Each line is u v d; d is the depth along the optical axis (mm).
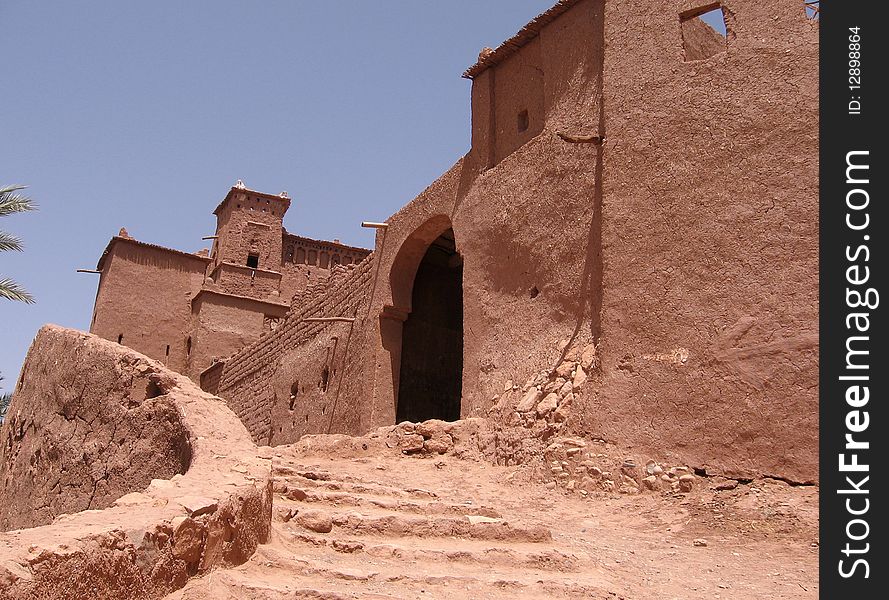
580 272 11461
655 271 10227
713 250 9914
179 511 4152
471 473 10594
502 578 5125
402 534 5953
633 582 5672
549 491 9609
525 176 13148
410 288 17203
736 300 9555
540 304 12117
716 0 11094
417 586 4891
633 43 11570
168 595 3883
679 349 9719
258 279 31453
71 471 8406
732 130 10297
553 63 13211
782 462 8656
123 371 8016
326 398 18953
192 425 6535
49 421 9344
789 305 9219
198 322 29844
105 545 3527
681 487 8984
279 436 21516
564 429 10234
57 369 9516
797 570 6406
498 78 14859
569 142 12039
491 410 12047
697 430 9250
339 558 5305
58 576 3207
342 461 11148
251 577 4547
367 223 17625
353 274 18953
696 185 10305
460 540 5988
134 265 31406
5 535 3424
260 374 24297
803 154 9742
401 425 12117
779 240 9539
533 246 12562
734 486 8727
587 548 6629
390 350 16875
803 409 8734
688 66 10977
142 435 7367
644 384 9773
